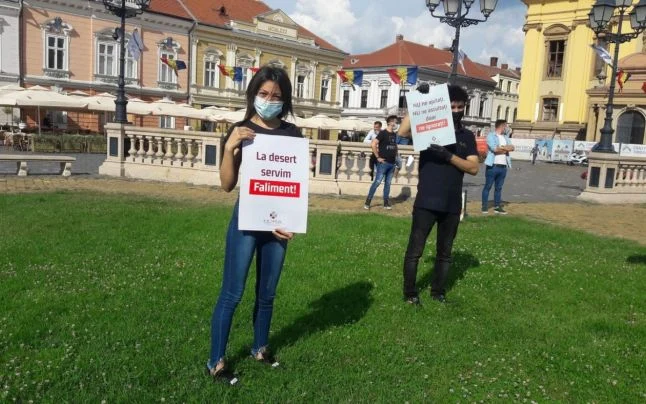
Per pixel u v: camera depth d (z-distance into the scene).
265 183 3.64
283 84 3.61
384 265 6.98
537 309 5.69
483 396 3.80
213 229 8.51
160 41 42.81
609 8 16.92
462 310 5.53
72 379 3.66
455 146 5.53
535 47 51.75
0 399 3.34
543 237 9.75
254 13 51.25
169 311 4.97
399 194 14.81
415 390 3.82
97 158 24.47
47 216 8.88
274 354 4.26
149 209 10.23
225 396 3.58
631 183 17.95
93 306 4.96
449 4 14.36
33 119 35.41
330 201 13.48
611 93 17.44
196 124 45.09
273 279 3.91
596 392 3.95
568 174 32.59
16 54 35.59
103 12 39.19
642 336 5.01
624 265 7.81
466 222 11.00
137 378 3.72
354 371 4.06
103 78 39.66
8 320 4.52
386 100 66.69
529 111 52.50
